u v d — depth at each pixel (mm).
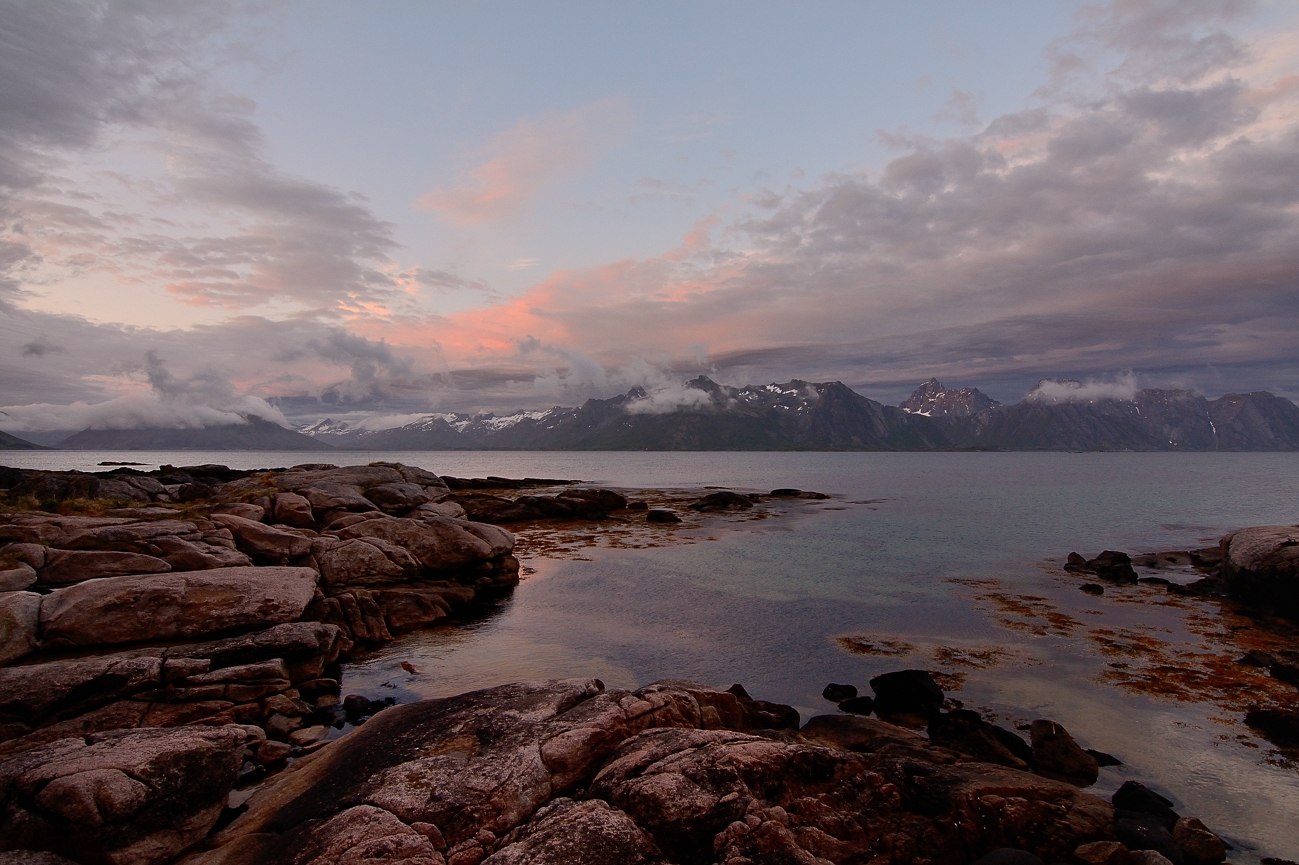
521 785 9969
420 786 9945
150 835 9406
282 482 47812
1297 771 14055
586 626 25203
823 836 9141
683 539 48750
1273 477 140000
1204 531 53562
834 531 53281
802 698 18234
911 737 14359
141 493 49125
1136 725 16391
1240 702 17859
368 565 26750
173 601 17688
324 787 10617
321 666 18094
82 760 9875
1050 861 9531
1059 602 29109
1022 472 172875
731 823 8945
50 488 44781
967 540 48156
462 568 30688
